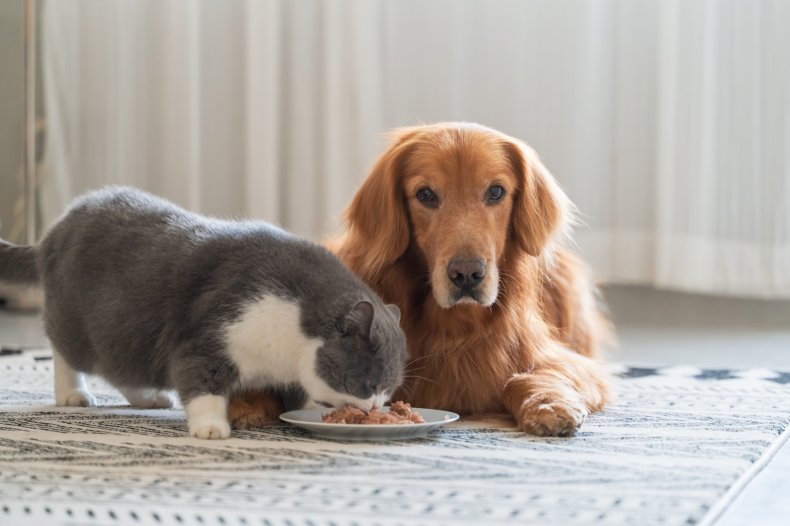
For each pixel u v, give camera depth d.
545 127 4.05
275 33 4.12
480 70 4.12
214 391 2.15
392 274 2.36
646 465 2.02
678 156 3.89
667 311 4.11
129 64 4.16
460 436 2.18
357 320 2.13
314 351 2.14
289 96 4.23
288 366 2.17
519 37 4.05
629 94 3.99
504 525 1.80
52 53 4.11
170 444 2.09
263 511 1.83
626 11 3.97
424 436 2.17
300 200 4.20
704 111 3.85
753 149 3.84
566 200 2.44
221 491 1.89
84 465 1.99
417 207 2.32
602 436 2.18
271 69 4.13
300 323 2.13
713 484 1.94
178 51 4.14
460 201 2.30
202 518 1.81
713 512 1.85
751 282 3.85
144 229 2.26
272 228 2.26
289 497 1.88
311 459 2.03
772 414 2.34
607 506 1.86
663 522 1.82
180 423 2.22
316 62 4.19
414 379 2.36
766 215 3.83
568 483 1.94
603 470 2.00
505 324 2.35
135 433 2.15
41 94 4.10
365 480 1.94
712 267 3.88
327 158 4.15
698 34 3.85
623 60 3.99
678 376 2.74
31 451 2.05
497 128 4.11
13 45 3.88
